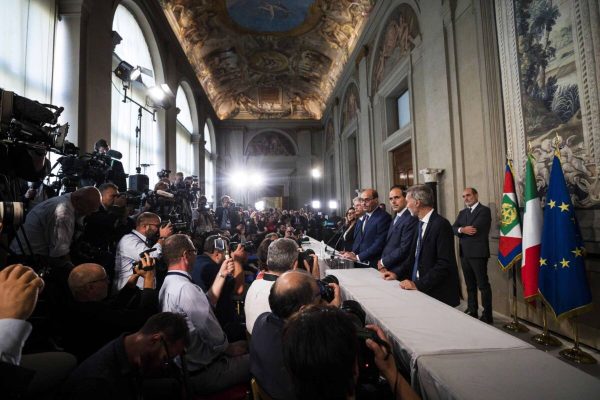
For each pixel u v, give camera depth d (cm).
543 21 378
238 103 2003
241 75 1725
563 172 340
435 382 105
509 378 102
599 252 311
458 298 239
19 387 90
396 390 100
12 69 444
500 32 446
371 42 1059
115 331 219
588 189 324
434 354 120
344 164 1455
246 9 1201
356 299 196
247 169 2056
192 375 202
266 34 1372
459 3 543
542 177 381
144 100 922
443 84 588
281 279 137
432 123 629
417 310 172
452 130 564
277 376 124
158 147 1006
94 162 372
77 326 214
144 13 848
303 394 79
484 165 483
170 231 345
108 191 334
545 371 106
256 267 470
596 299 316
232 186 2014
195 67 1394
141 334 141
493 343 129
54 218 258
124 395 132
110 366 132
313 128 2088
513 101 425
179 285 217
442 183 593
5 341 92
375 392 114
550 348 329
